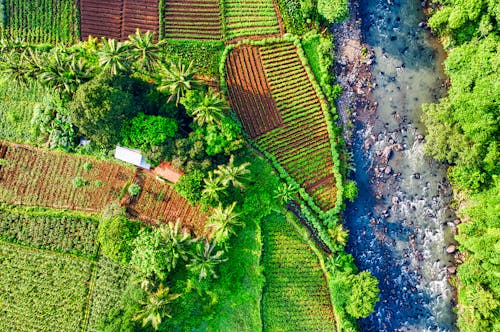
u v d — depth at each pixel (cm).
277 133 5459
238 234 5228
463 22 4925
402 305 5441
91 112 4559
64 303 5150
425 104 5225
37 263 5203
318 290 5341
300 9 5481
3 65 4788
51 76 4691
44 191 5303
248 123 5453
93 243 5191
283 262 5331
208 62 5466
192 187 4881
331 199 5434
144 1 5481
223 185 4828
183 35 5475
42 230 5225
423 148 5422
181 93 4869
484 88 4662
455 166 5256
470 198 5331
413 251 5475
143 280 4700
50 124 5231
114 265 5112
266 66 5500
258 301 5166
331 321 5291
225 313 5141
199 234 5209
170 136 4947
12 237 5222
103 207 5266
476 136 4778
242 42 5488
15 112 5338
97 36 5447
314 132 5488
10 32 5391
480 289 4906
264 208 5284
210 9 5531
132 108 4825
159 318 4525
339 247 5325
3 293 5184
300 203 5375
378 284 5453
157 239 4688
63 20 5416
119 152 5131
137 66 4947
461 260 5394
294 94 5494
